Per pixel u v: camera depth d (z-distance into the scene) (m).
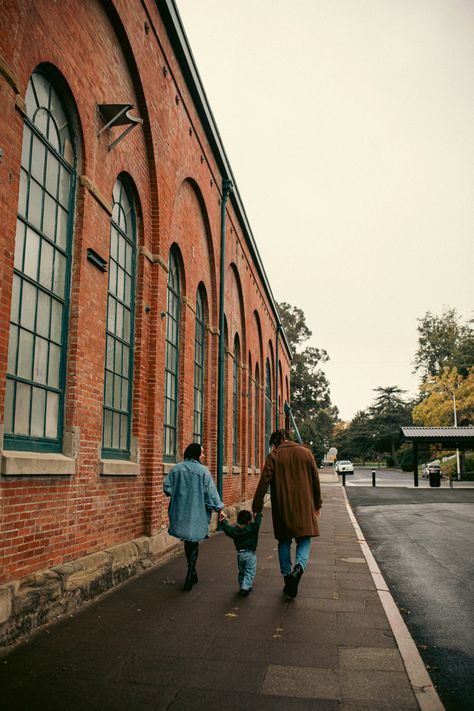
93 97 7.81
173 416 12.03
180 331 12.55
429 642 5.68
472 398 58.78
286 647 5.22
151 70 9.99
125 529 8.80
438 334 87.56
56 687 4.27
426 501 28.16
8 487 5.56
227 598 7.09
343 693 4.21
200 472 7.75
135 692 4.19
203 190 14.02
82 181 7.51
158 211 10.38
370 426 113.06
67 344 7.19
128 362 9.52
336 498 29.33
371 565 9.62
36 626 5.71
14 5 5.71
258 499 7.40
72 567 6.61
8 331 5.54
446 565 10.17
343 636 5.57
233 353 18.73
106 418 8.58
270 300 29.09
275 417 31.44
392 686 4.36
